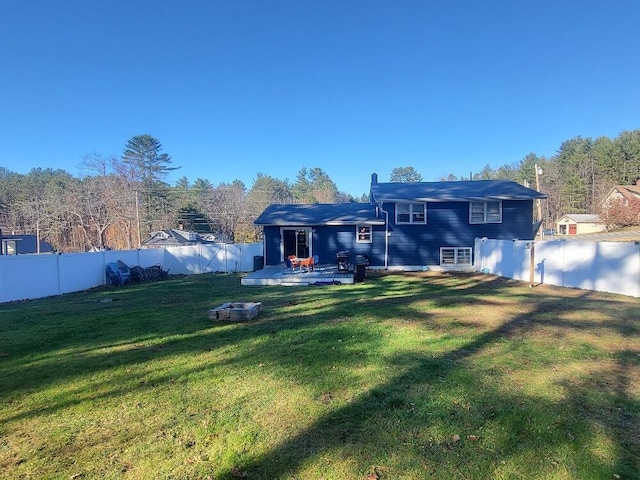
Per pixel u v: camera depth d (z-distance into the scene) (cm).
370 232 1980
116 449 328
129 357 578
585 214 5706
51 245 4625
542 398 402
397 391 427
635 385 433
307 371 497
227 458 310
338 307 946
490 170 8525
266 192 6988
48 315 962
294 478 283
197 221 5400
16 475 294
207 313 910
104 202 4244
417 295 1138
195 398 427
